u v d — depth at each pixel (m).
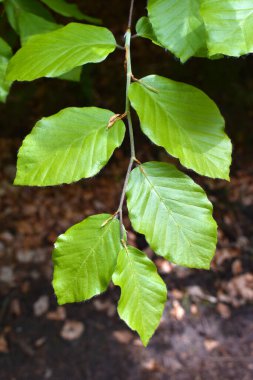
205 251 0.89
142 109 0.93
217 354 4.13
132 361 4.03
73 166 0.91
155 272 0.92
